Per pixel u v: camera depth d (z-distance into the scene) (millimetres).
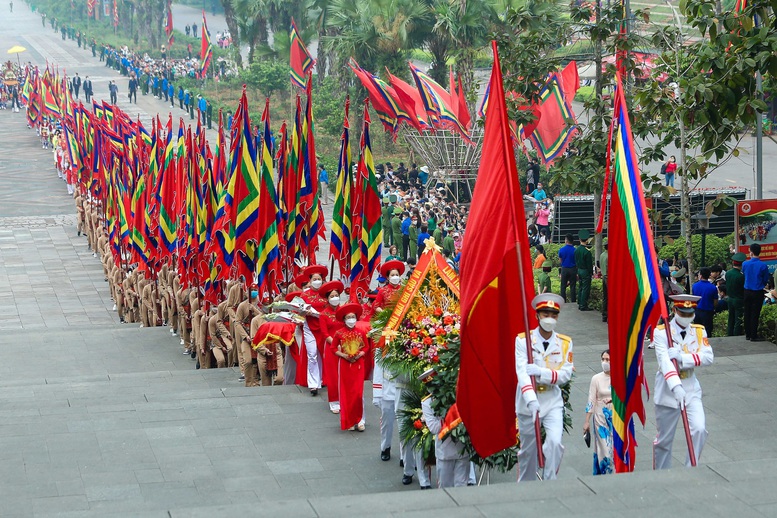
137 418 46000
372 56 148750
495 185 32406
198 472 39156
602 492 27234
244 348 57219
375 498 27172
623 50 74812
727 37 60250
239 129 63375
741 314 62781
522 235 32156
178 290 71625
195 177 68688
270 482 38562
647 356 54875
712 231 105312
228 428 44844
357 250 66250
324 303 48656
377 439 43969
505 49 79438
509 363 32594
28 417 46125
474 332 32531
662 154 72375
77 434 43281
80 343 73750
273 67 193250
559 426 32625
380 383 41688
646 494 27125
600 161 78188
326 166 149000
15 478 38000
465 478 36844
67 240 120750
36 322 87062
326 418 46719
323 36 177000
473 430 32812
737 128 64562
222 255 64500
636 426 44000
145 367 67188
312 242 69562
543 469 31469
